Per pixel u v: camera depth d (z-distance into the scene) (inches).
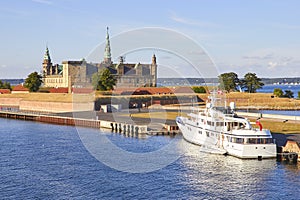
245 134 2139.5
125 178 1777.8
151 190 1627.7
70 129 3548.2
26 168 1979.6
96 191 1610.5
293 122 3191.4
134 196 1556.3
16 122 4318.4
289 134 2598.4
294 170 1900.8
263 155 2121.1
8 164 2066.9
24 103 5497.1
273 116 3587.6
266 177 1797.5
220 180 1756.9
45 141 2822.3
